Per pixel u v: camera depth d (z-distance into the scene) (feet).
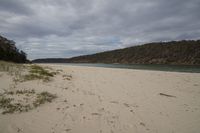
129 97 27.48
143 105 23.76
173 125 17.83
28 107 19.53
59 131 15.40
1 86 25.67
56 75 44.34
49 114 18.48
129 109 21.84
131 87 35.47
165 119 19.26
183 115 20.63
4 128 14.89
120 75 55.47
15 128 15.12
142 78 48.96
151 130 16.60
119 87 34.99
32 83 29.89
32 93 24.25
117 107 22.33
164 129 16.89
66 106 21.15
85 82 38.75
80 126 16.58
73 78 43.68
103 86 35.19
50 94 24.79
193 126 17.70
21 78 32.40
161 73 60.64
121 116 19.51
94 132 15.71
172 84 40.06
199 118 19.81
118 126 17.08
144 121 18.49
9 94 22.68
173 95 29.99
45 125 16.19
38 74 39.19
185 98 28.17
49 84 31.24
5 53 121.80
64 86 31.53
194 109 22.89
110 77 49.90
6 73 35.14
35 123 16.35
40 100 21.81
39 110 19.15
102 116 19.16
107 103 23.67
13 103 19.99
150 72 64.64
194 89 35.06
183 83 41.37
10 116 17.03
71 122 17.20
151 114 20.54
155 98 27.58
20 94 23.22
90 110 20.62
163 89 34.50
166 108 22.91
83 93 27.94
